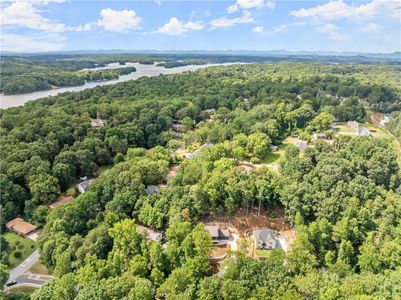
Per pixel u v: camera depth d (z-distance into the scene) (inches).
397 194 3690.9
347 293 2222.0
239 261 2571.4
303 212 3289.9
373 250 2792.8
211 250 2898.6
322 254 2960.1
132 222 3061.0
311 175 3646.7
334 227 3053.6
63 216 3385.8
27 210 4045.3
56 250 3026.6
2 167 4323.3
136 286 2421.3
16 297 2839.6
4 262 3201.3
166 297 2417.6
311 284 2315.5
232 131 5423.2
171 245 2842.0
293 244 2955.2
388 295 2196.1
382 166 3929.6
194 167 3875.5
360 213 3100.4
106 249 3036.4
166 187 3986.2
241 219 3476.9
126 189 3604.8
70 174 4648.1
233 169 3710.6
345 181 3553.2
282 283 2341.3
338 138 4827.8
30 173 4355.3
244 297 2265.0
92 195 3668.8
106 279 2625.5
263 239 3127.5
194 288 2458.2
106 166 5315.0
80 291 2396.7
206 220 3442.4
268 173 3663.9
